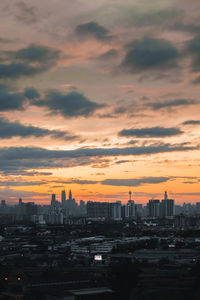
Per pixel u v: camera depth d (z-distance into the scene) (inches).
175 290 5231.3
